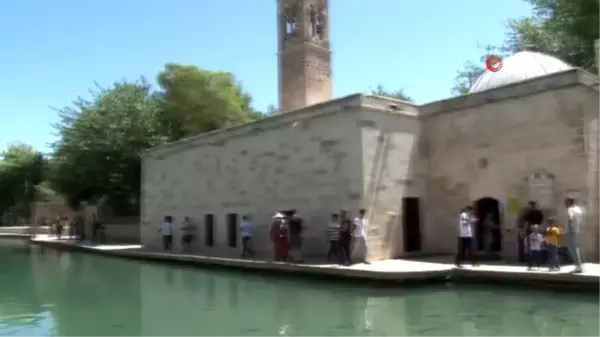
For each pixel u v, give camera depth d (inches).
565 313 391.2
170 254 872.9
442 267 549.3
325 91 1221.7
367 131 646.5
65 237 1581.0
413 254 673.6
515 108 616.7
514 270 502.9
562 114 573.9
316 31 1231.5
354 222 623.8
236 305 482.9
